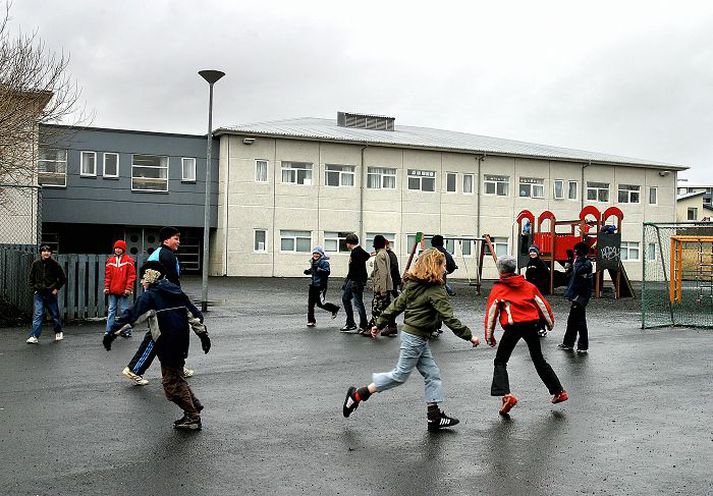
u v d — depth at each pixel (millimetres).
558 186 44688
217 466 5766
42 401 8109
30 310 15742
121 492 5137
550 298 25891
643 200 46969
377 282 14070
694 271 23594
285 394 8602
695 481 5477
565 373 10188
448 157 41750
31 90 20609
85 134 34875
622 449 6336
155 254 9289
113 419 7289
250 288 27734
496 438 6672
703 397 8586
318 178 38688
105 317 16500
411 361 7098
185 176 36875
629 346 13117
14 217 26359
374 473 5613
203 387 9016
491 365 10797
